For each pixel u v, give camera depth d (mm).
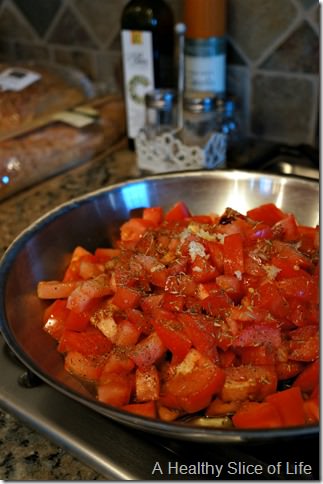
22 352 440
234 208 685
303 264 534
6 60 1131
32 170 798
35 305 561
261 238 582
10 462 441
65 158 838
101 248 657
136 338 510
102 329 522
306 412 450
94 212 655
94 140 873
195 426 378
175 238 584
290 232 599
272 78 821
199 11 775
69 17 1001
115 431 448
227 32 828
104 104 948
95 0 951
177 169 785
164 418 461
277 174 668
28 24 1065
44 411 463
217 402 467
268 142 859
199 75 815
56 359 517
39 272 588
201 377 456
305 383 479
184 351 479
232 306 508
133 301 523
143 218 661
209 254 551
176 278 531
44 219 614
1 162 769
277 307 500
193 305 516
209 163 767
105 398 460
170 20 832
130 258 563
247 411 440
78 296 531
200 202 693
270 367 473
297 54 786
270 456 431
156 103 785
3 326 469
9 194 782
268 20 786
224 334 483
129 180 682
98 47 997
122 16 819
